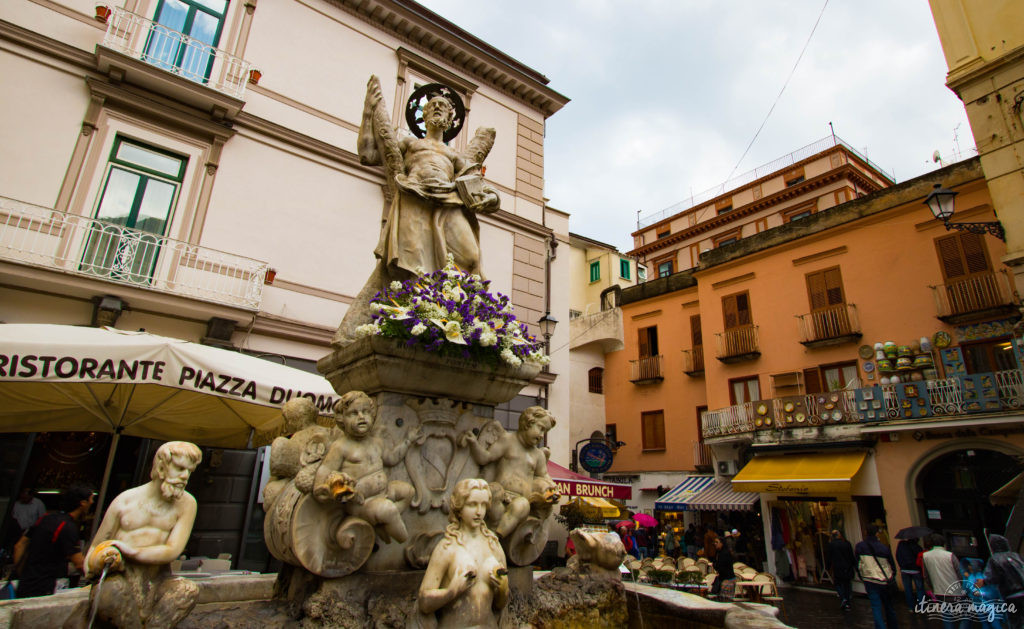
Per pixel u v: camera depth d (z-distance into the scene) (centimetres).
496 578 239
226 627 228
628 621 324
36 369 493
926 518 1378
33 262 867
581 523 1273
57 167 955
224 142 1127
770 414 1658
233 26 1218
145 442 939
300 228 1187
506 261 1520
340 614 243
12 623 238
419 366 307
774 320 1861
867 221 1692
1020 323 1141
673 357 2231
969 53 1209
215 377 577
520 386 346
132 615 206
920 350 1491
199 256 1041
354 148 1322
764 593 912
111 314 912
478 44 1622
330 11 1377
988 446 1275
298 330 1096
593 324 2370
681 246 3284
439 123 453
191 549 901
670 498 1809
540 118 1750
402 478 297
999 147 1137
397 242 403
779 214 2856
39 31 998
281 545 261
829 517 1484
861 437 1466
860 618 982
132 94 1028
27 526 671
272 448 288
